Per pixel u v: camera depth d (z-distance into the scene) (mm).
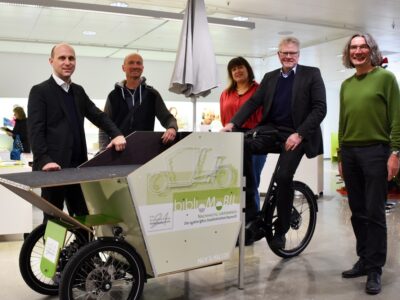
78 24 7133
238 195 2768
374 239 2809
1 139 6363
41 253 2662
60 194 2795
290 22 7121
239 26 6332
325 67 11695
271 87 3188
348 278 3074
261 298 2742
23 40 8273
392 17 6883
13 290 2910
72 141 2797
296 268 3291
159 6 6266
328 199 6449
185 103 10797
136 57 3398
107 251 2289
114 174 2266
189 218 2539
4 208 4137
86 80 9992
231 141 2701
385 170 2777
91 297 2488
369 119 2773
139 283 2377
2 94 9258
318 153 3182
